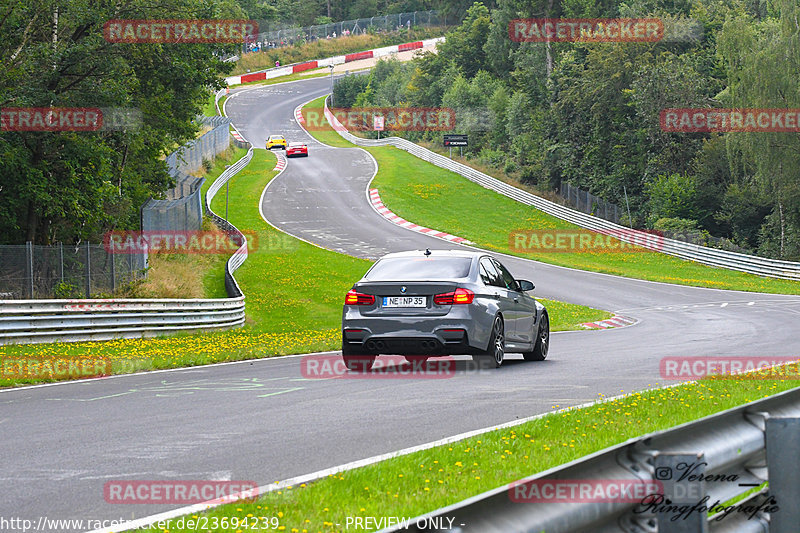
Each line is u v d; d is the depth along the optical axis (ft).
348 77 416.26
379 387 33.42
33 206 90.02
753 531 11.87
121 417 27.58
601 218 201.36
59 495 17.75
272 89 451.94
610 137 218.59
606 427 23.95
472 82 325.62
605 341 60.03
